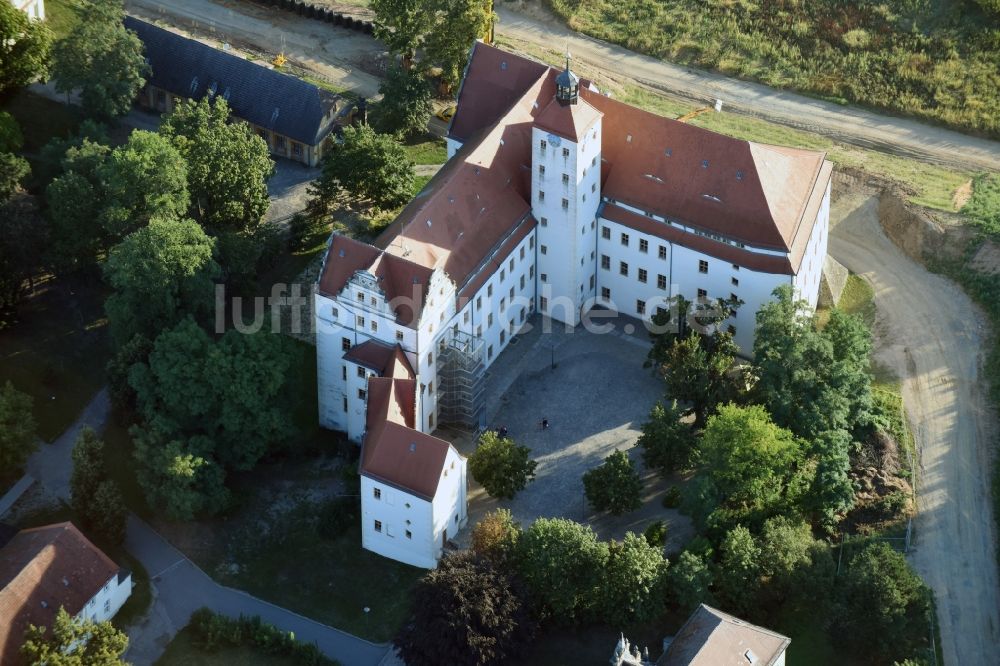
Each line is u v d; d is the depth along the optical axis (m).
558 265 168.12
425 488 141.12
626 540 139.25
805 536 141.50
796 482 147.75
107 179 163.75
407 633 134.75
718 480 146.12
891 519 149.62
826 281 173.88
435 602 133.50
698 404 156.88
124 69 186.75
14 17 180.62
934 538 148.00
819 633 140.00
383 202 181.25
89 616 138.12
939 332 169.75
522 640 134.75
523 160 167.62
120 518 146.62
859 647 136.25
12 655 130.88
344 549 149.00
